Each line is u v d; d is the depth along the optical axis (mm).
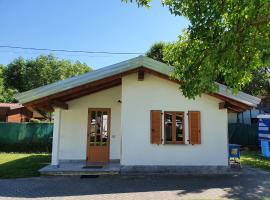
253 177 10438
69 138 13375
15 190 8203
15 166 12164
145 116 11453
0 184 8969
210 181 9664
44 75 43500
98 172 10742
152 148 11297
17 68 44625
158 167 11195
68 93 10992
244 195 7785
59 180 9656
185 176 10617
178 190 8344
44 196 7590
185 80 6414
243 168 12391
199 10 5359
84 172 10648
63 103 12406
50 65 44906
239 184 9203
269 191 8258
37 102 10938
